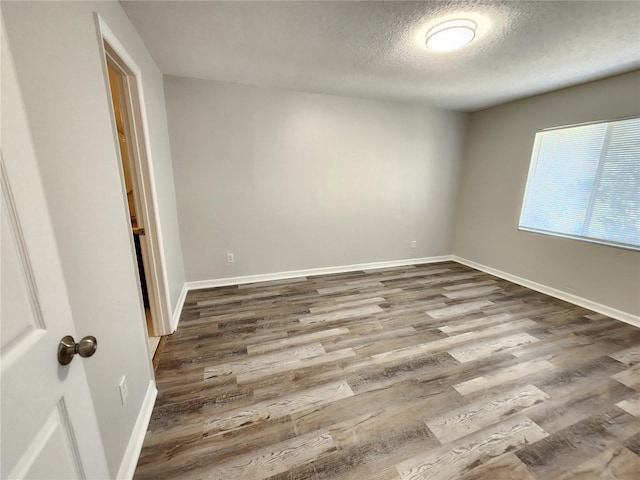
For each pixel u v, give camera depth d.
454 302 3.04
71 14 0.99
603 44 2.00
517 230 3.59
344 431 1.47
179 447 1.36
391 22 1.76
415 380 1.86
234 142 3.06
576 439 1.45
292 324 2.53
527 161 3.41
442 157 4.15
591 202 2.85
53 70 0.87
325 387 1.78
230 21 1.75
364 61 2.34
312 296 3.13
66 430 0.66
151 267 2.18
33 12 0.78
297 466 1.28
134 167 2.00
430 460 1.33
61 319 0.65
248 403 1.64
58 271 0.65
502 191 3.76
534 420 1.56
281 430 1.47
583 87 2.81
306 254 3.73
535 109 3.28
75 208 0.95
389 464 1.30
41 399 0.58
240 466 1.28
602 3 1.54
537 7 1.58
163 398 1.66
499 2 1.54
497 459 1.34
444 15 1.68
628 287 2.61
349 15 1.69
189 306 2.84
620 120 2.56
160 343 2.21
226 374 1.88
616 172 2.63
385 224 4.08
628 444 1.42
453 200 4.43
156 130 2.32
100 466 0.80
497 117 3.75
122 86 1.85
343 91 3.19
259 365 1.97
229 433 1.44
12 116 0.54
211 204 3.13
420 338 2.35
